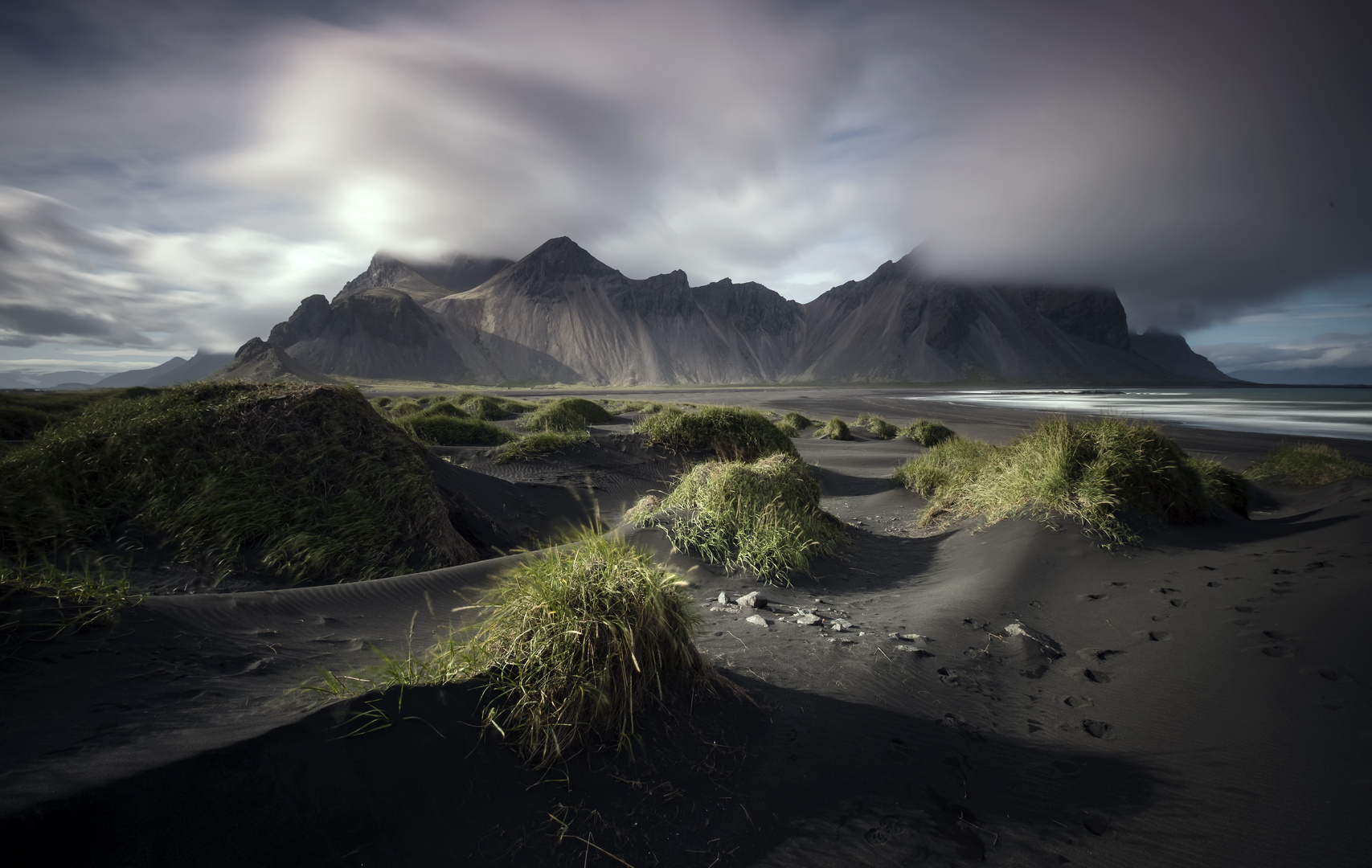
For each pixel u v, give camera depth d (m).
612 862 2.12
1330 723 2.89
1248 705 3.17
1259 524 7.07
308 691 2.75
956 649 4.20
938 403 72.81
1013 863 2.27
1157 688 3.50
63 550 5.18
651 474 12.80
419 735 2.29
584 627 2.74
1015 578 5.55
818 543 6.76
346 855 1.87
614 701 2.69
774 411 47.28
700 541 6.27
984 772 2.85
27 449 6.11
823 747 2.93
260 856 1.77
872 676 3.70
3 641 2.60
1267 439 27.97
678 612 3.20
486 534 8.47
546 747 2.48
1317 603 4.12
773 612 4.93
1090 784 2.74
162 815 1.75
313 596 4.44
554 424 16.58
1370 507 6.37
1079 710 3.39
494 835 2.12
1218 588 4.81
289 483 6.55
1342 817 2.33
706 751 2.73
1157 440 7.38
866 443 23.03
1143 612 4.59
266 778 1.94
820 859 2.26
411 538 6.72
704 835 2.30
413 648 3.70
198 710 2.46
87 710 2.29
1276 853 2.22
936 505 9.17
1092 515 6.57
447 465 9.84
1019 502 7.31
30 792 1.68
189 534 5.64
